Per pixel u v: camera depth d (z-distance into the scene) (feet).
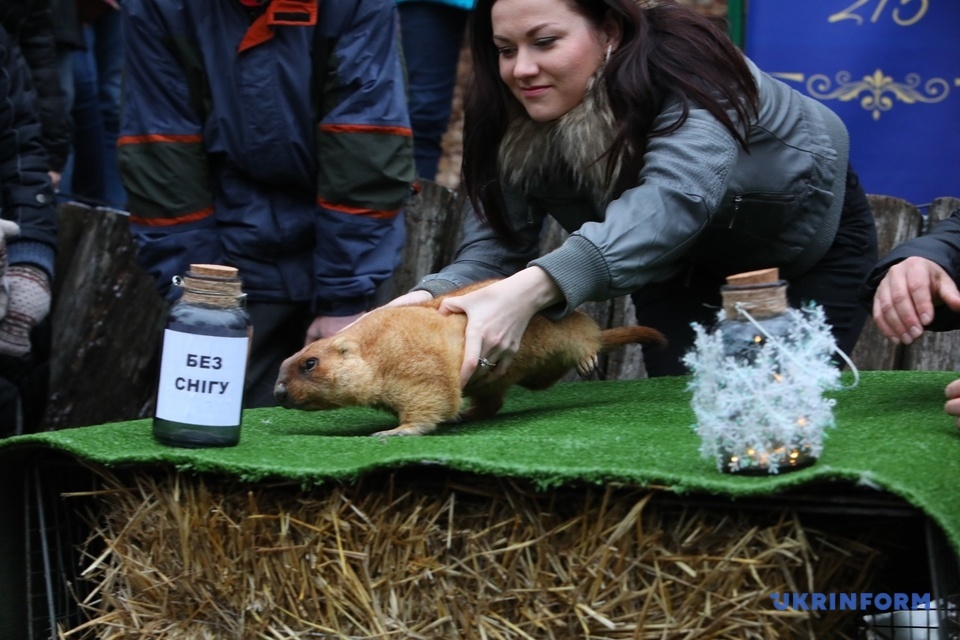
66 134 13.37
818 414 5.89
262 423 8.72
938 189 14.62
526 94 8.69
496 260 10.03
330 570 6.60
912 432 6.76
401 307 8.43
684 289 10.39
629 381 10.27
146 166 11.02
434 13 14.69
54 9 14.32
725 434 5.82
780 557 5.89
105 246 14.32
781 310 6.07
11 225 10.21
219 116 10.87
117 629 7.30
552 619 6.17
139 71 10.94
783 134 9.09
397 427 8.15
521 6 8.41
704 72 8.36
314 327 11.41
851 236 9.98
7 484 7.54
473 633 6.31
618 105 8.42
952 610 6.25
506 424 8.30
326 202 11.05
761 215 9.18
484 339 7.88
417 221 14.32
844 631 6.44
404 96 11.32
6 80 11.03
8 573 7.55
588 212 9.48
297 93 10.79
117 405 14.30
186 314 7.13
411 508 6.51
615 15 8.55
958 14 14.24
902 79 14.55
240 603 6.82
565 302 8.05
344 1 10.73
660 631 6.00
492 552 6.30
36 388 11.21
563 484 6.02
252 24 10.67
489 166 9.46
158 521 7.06
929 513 5.24
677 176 8.14
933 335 13.09
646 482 5.75
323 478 6.26
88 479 7.84
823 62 14.74
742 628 5.95
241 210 11.28
